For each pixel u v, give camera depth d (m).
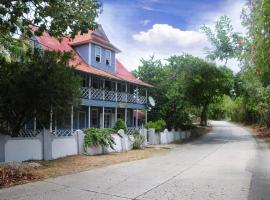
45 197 9.15
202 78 39.78
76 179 11.84
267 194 9.51
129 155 20.23
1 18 13.37
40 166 14.52
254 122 66.50
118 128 25.98
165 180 11.63
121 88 35.62
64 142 17.91
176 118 37.25
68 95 15.86
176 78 39.03
